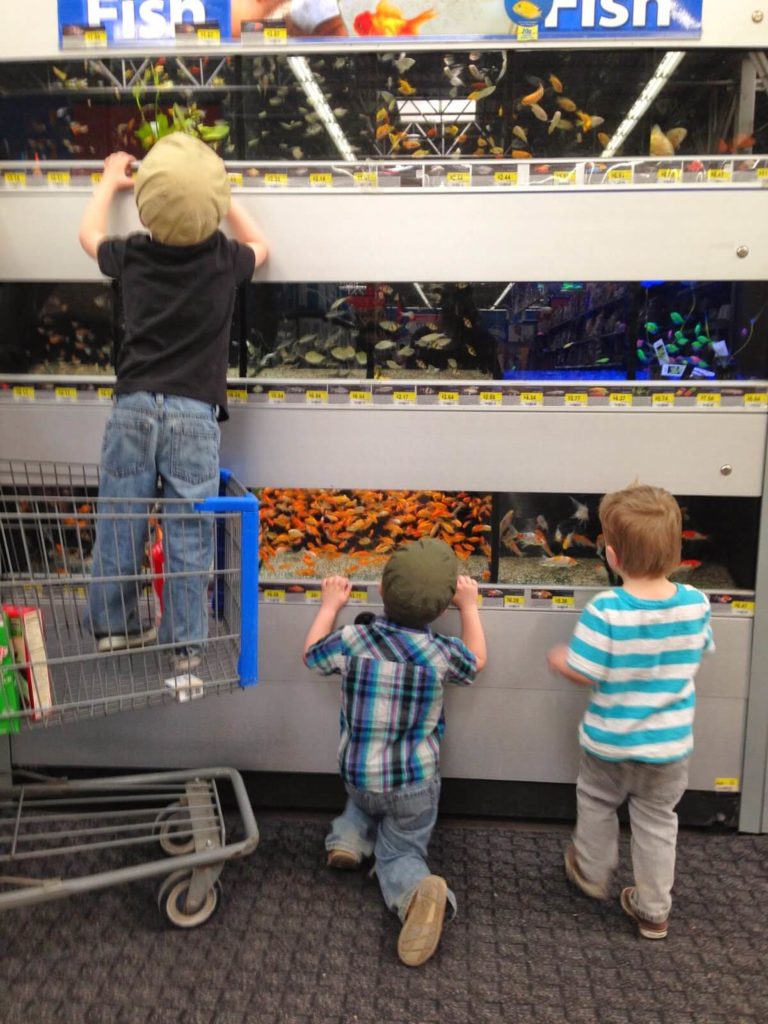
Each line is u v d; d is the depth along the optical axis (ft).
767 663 7.23
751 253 6.83
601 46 6.66
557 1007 5.48
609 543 6.23
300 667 7.61
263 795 7.82
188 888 6.17
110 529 6.40
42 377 7.33
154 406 6.26
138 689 5.93
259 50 6.84
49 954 5.92
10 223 7.15
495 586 7.36
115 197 7.04
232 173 6.98
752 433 7.03
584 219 6.86
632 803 6.30
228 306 6.49
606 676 6.06
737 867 7.03
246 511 5.89
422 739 6.53
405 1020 5.35
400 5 6.70
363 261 7.04
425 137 7.04
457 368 7.29
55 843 7.24
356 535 7.60
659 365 7.15
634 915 6.24
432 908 5.78
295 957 5.92
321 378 7.29
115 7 6.84
